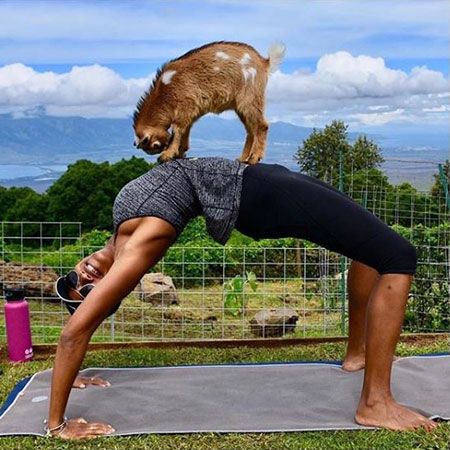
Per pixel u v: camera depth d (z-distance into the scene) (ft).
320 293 19.15
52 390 9.68
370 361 10.00
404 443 9.37
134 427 10.09
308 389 11.58
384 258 9.81
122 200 10.39
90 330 9.60
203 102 10.50
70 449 9.39
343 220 9.92
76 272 11.09
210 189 10.36
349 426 9.99
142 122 10.68
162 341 15.01
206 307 19.45
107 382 12.05
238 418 10.39
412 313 17.10
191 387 11.78
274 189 10.18
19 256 24.47
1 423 10.29
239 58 10.62
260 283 23.30
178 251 24.62
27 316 13.80
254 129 10.94
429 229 17.13
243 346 14.75
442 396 11.13
